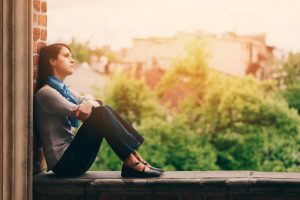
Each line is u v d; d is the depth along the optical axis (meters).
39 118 4.38
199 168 13.10
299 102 12.92
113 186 4.18
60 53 4.50
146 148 13.27
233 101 13.10
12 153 4.13
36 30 4.50
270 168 12.90
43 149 4.39
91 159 4.37
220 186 4.12
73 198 4.25
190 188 4.15
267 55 13.24
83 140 4.28
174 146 13.16
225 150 13.01
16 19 4.09
